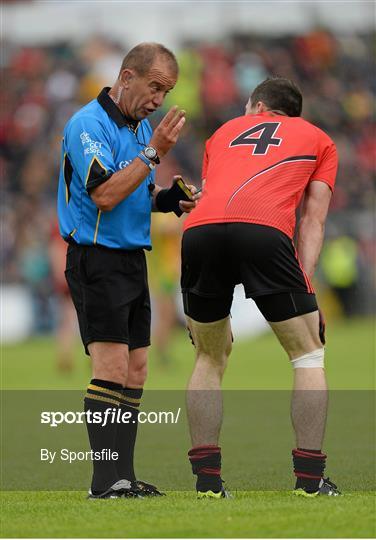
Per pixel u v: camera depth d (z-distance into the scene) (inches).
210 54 3612.2
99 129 757.3
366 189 3543.3
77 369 2011.6
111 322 758.5
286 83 790.5
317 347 728.3
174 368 1942.7
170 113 738.8
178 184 807.1
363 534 583.2
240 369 1889.8
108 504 700.0
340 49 3878.0
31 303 2874.0
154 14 3624.5
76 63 3597.4
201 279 730.8
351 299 3164.4
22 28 3688.5
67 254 783.7
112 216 759.7
